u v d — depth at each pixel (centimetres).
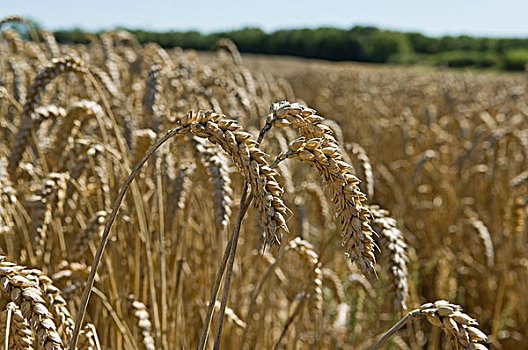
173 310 297
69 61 261
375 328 447
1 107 473
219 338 158
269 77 795
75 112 277
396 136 877
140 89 461
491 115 868
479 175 655
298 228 371
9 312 134
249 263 399
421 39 6188
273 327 393
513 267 548
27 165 324
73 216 348
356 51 5872
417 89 1223
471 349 145
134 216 305
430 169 704
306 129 153
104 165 308
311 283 254
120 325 244
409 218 662
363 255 131
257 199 125
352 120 1059
